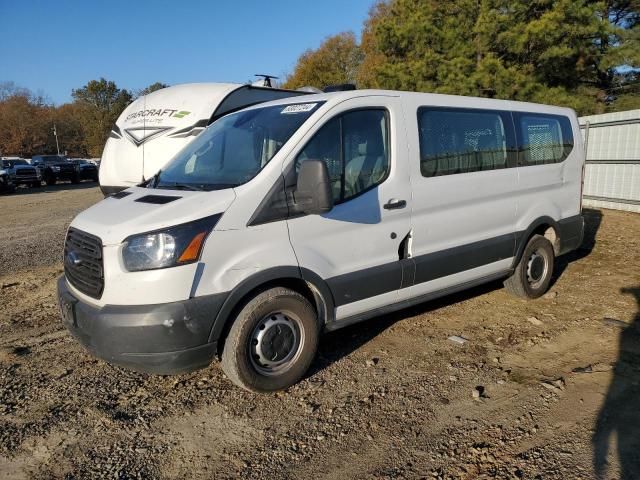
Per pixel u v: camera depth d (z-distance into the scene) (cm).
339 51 4734
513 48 1658
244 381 356
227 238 340
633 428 323
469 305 562
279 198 362
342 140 397
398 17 2050
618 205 1202
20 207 1750
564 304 560
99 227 346
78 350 462
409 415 348
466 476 285
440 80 1762
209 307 333
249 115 448
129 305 327
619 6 2098
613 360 419
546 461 295
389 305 438
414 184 436
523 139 542
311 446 316
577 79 1964
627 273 671
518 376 399
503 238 520
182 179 409
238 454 310
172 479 288
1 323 536
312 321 382
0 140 7581
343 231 394
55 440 324
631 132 1161
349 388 385
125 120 845
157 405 366
